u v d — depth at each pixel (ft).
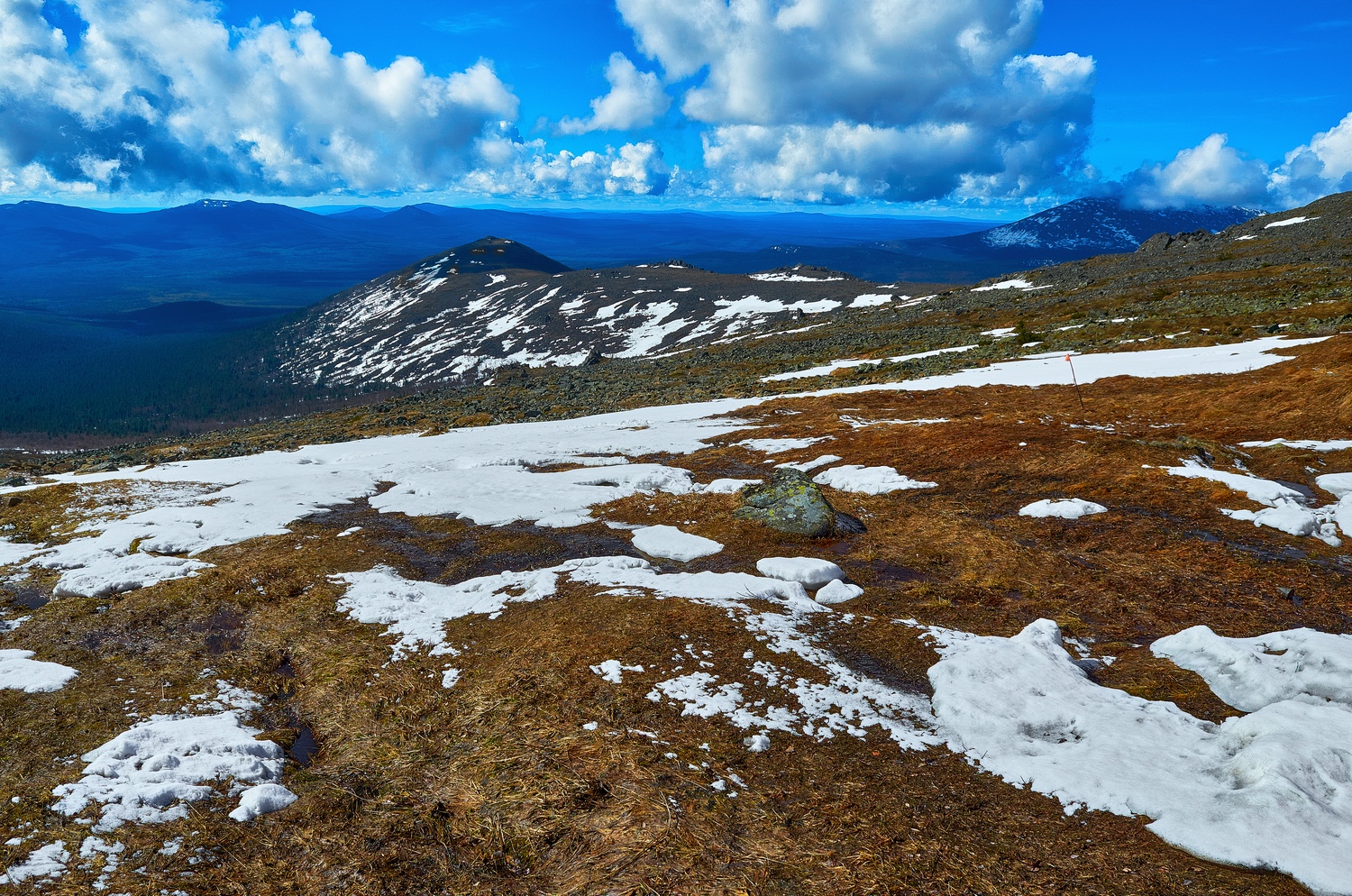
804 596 44.47
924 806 23.76
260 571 53.36
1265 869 19.71
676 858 21.15
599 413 186.50
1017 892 19.79
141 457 158.10
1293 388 92.99
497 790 25.22
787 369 241.35
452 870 21.59
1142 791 23.54
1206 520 57.11
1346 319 150.61
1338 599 41.73
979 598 43.52
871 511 63.21
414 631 41.45
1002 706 29.58
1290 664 31.58
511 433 137.08
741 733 28.27
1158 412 94.79
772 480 64.08
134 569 54.49
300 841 23.03
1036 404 110.32
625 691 31.32
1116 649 36.76
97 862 21.52
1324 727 25.18
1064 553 50.85
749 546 55.36
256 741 29.45
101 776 25.95
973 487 70.18
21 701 33.32
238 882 21.15
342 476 94.12
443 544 61.00
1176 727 28.07
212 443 201.67
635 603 40.88
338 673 36.32
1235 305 207.21
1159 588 44.11
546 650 35.94
